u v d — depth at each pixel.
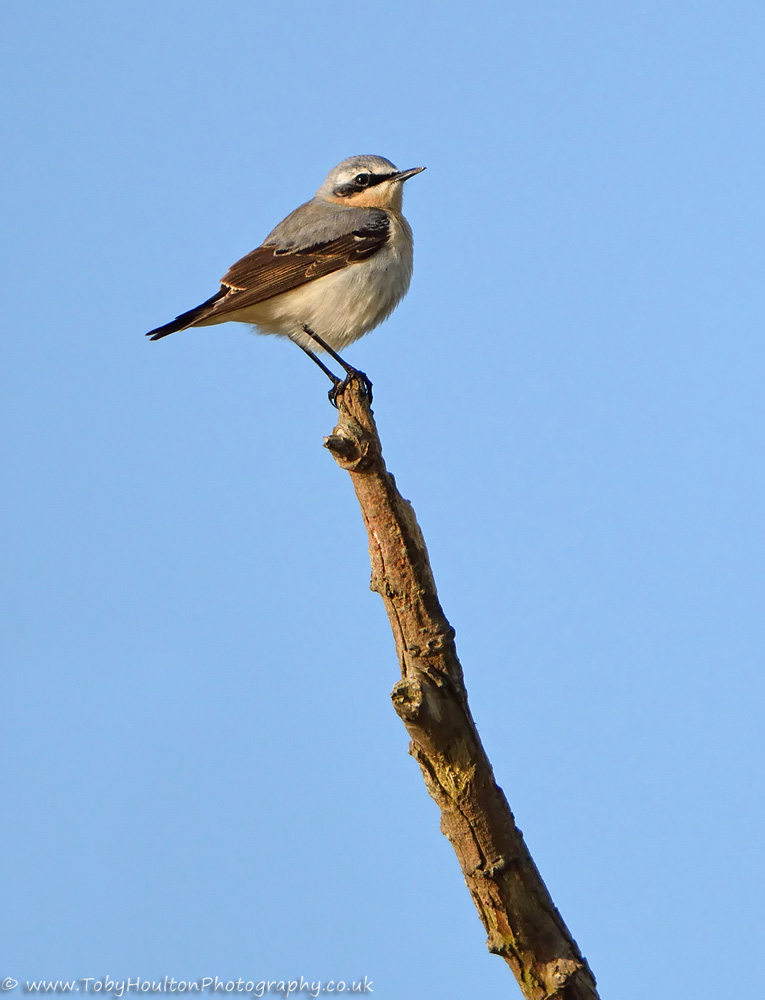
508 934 10.60
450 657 11.00
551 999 10.54
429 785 10.64
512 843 10.59
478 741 10.66
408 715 10.34
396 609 11.17
